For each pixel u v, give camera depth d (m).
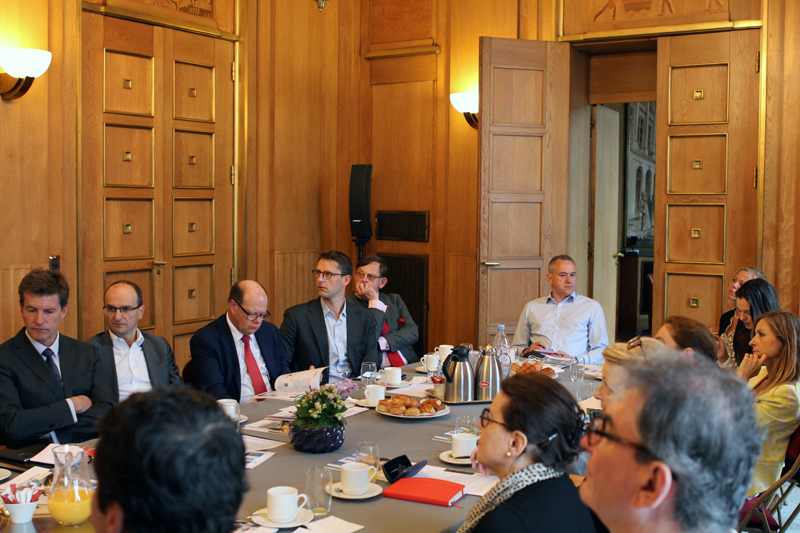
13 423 2.62
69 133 4.52
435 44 6.32
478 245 5.70
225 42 5.60
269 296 6.02
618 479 0.82
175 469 0.77
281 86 5.98
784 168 5.23
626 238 8.91
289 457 2.19
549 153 5.82
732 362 3.57
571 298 4.46
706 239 5.55
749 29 5.32
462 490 1.89
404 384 3.23
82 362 2.92
